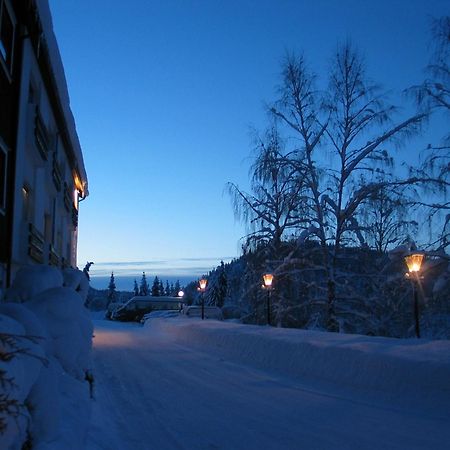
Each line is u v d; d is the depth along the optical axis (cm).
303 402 912
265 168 2325
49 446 392
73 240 3222
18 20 1465
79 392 620
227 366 1408
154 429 716
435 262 1789
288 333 1543
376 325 2131
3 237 1352
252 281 2619
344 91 2262
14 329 330
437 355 956
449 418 777
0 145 1303
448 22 1834
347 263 2261
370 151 2209
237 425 744
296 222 2295
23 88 1504
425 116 2066
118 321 5338
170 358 1603
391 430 713
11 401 300
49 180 2006
